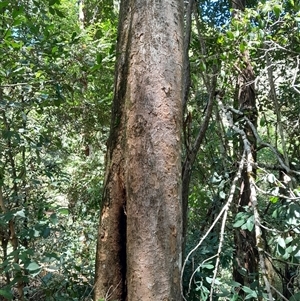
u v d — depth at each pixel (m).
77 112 3.91
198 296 2.69
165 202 1.58
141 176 1.60
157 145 1.60
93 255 4.20
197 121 3.73
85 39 3.71
